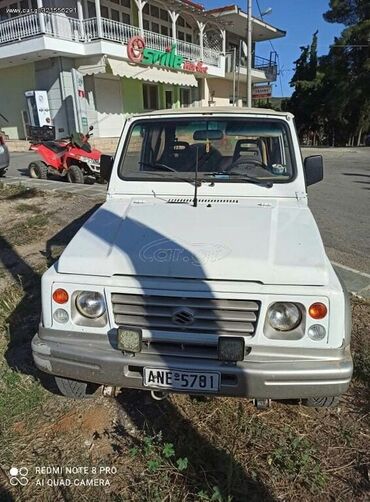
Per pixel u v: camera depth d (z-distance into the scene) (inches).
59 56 737.0
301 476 85.8
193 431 97.1
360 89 1155.3
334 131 1286.9
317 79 1305.4
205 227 98.6
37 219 270.5
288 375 80.1
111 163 135.0
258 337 82.3
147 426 99.0
